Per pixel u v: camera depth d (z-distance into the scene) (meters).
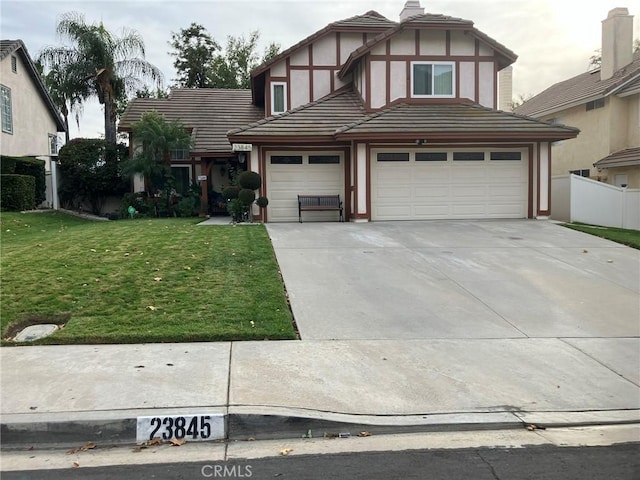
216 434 4.84
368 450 4.60
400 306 8.59
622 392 5.80
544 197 17.86
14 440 4.66
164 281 9.16
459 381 5.93
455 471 4.24
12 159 22.08
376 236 14.04
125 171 21.70
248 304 8.20
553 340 7.34
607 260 11.80
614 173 22.62
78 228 15.95
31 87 28.30
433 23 18.23
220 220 19.11
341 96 20.08
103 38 28.23
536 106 29.12
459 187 17.70
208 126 24.48
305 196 17.70
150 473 4.18
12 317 7.41
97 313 7.68
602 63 24.84
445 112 18.02
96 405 5.03
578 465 4.36
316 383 5.72
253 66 47.06
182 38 45.47
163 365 6.08
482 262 11.41
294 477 4.13
